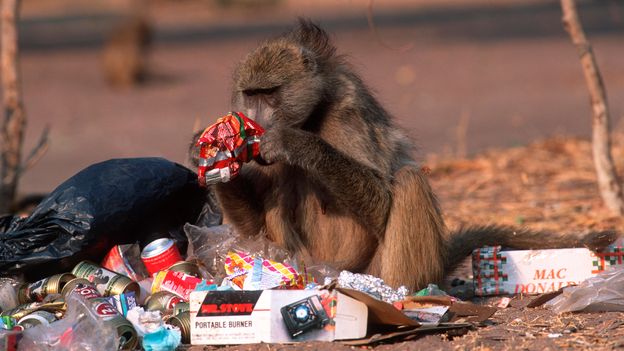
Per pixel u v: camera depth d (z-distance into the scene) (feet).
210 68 137.90
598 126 41.11
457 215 42.98
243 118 27.61
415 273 28.71
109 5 297.74
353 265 29.91
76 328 23.40
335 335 23.91
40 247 27.84
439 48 152.87
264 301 24.17
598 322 25.80
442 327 24.54
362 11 240.12
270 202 29.91
